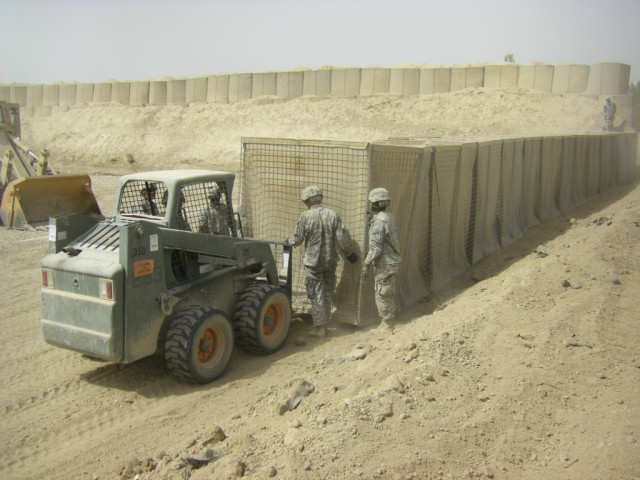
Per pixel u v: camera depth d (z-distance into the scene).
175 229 6.79
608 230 13.21
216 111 41.88
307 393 5.88
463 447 4.64
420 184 8.92
